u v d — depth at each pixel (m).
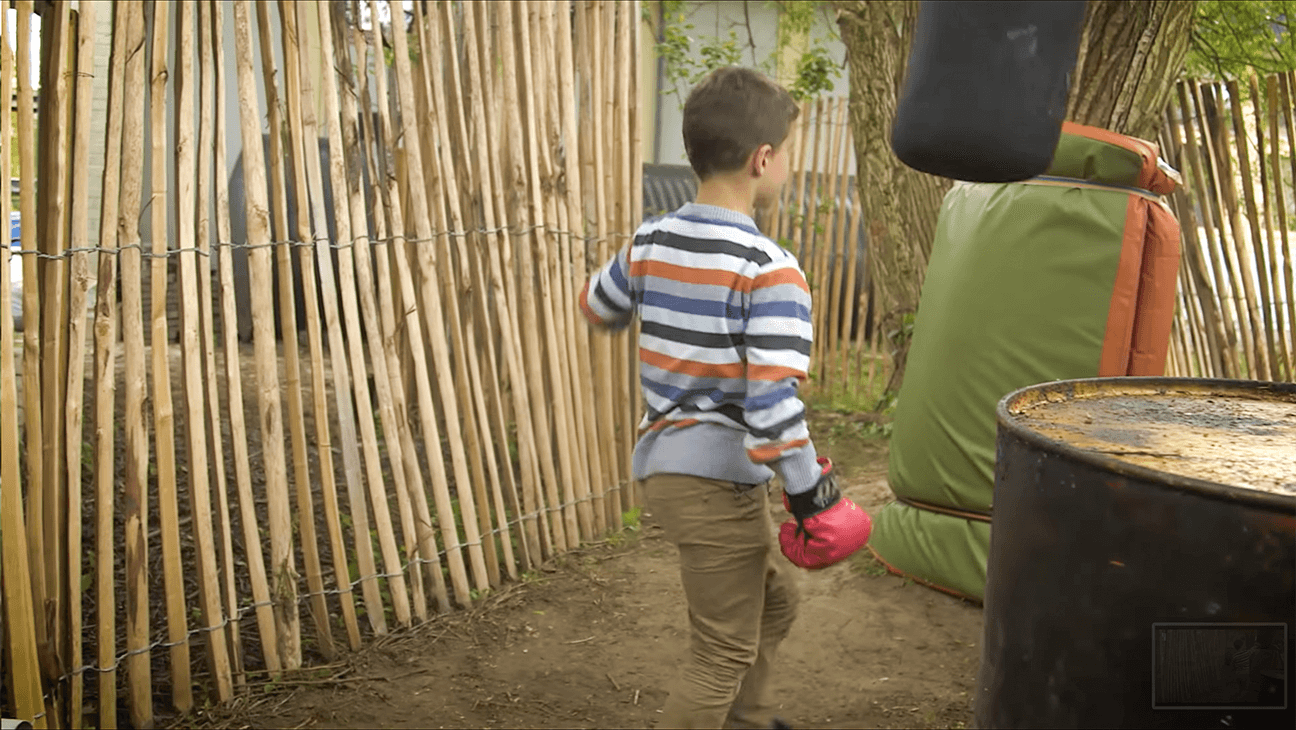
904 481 3.83
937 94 0.84
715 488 2.12
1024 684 1.38
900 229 6.27
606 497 4.50
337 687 3.06
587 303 2.36
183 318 2.77
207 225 2.83
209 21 2.79
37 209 2.54
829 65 7.25
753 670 2.44
